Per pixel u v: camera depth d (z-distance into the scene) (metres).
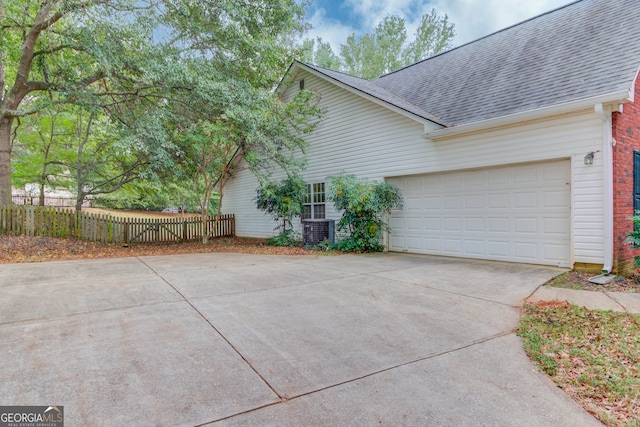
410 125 8.85
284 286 5.29
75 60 9.30
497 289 5.06
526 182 7.05
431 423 2.04
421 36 21.56
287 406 2.19
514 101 7.12
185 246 11.20
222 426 1.99
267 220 13.69
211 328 3.49
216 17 9.13
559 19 9.41
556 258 6.66
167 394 2.29
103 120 12.26
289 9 10.91
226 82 9.53
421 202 8.89
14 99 9.26
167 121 10.08
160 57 8.63
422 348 3.06
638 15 7.35
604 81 5.96
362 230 9.34
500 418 2.10
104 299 4.47
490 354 2.96
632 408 2.22
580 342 3.19
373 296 4.71
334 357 2.88
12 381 2.41
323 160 11.41
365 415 2.11
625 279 5.59
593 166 6.01
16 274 6.04
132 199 19.56
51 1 7.75
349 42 22.98
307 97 10.54
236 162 14.25
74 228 10.09
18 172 13.20
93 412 2.08
